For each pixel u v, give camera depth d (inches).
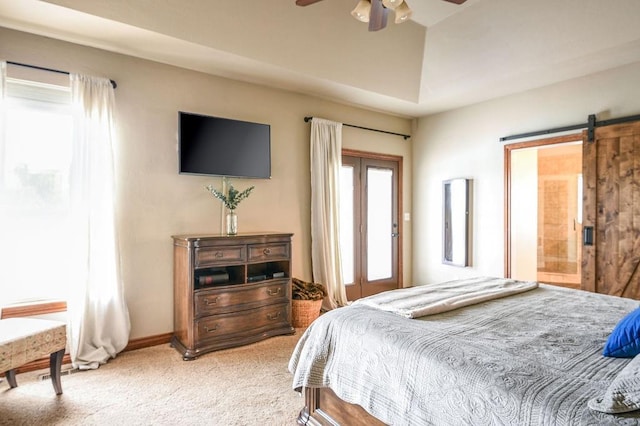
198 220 140.5
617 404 39.9
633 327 53.6
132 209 126.3
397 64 158.6
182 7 106.7
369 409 61.4
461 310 80.6
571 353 56.5
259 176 151.4
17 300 110.3
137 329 127.2
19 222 110.6
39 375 105.3
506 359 53.9
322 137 171.6
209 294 122.2
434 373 54.1
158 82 131.4
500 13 130.3
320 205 169.0
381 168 205.2
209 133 138.3
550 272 270.8
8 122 108.6
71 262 112.6
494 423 45.6
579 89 149.2
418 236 215.8
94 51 119.4
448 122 198.5
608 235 139.8
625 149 135.5
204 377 104.7
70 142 117.4
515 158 186.2
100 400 92.0
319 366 73.7
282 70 139.6
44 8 95.5
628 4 109.7
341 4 125.7
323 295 154.7
